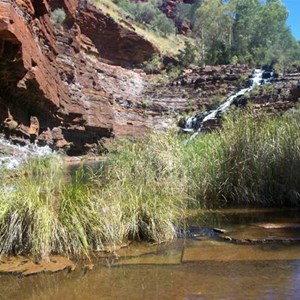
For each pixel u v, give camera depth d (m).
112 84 51.72
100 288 4.18
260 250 5.43
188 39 96.81
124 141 9.48
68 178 8.06
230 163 8.99
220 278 4.38
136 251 5.48
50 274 4.61
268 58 78.00
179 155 9.09
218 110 44.84
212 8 83.06
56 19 35.12
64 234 5.35
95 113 34.31
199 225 6.95
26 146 20.09
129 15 83.12
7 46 16.58
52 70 25.38
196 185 8.78
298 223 6.95
